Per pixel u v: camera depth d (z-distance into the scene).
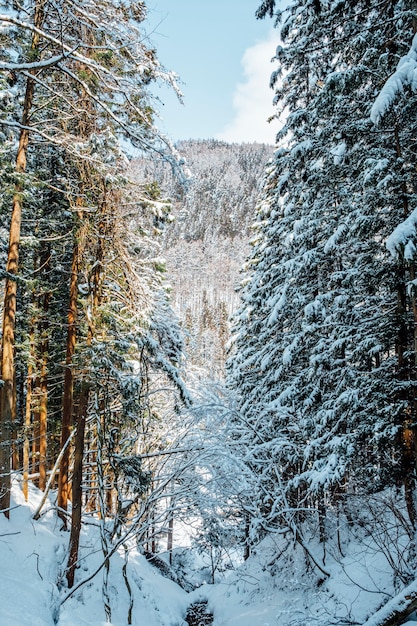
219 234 191.25
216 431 13.43
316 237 13.00
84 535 13.22
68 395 12.76
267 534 16.11
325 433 11.20
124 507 11.75
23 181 10.95
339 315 11.24
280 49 13.03
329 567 11.35
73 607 9.66
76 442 11.01
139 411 12.00
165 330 12.52
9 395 10.74
